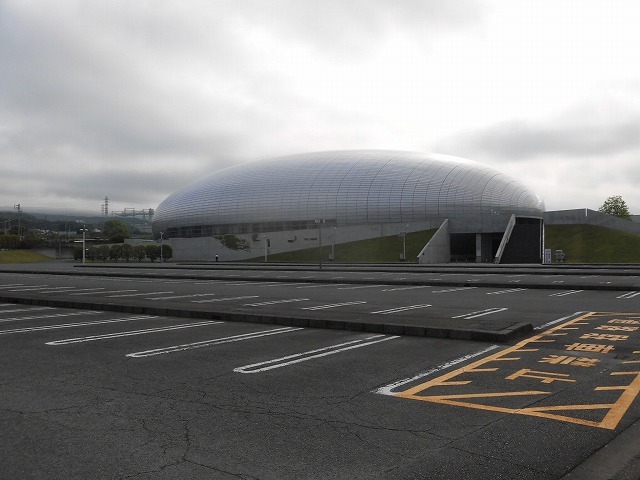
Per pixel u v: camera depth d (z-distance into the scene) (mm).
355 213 76125
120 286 26328
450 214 73938
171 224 92750
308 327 12039
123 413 5688
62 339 10578
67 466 4293
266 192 81125
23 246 105562
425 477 4043
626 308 15000
